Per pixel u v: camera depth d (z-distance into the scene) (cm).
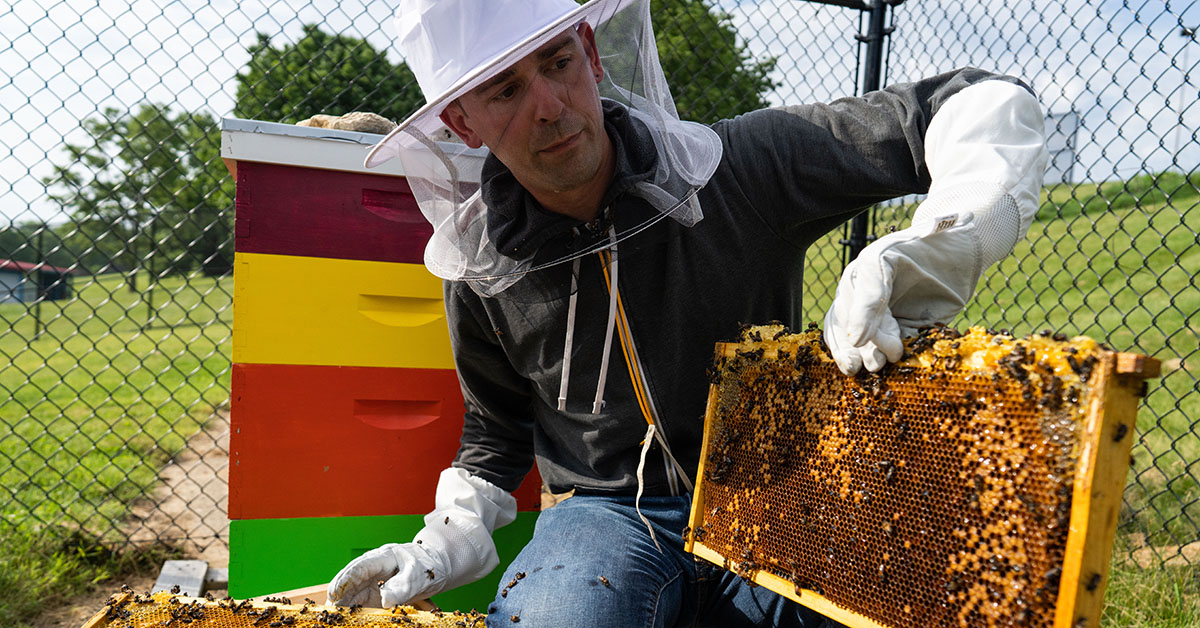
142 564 335
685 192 166
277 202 215
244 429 216
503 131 157
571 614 159
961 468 112
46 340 1292
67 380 886
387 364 225
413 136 172
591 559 172
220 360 1020
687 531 158
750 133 180
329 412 222
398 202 225
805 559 133
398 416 229
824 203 177
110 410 705
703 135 172
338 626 152
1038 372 103
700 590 185
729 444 151
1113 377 98
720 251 180
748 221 179
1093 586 98
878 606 122
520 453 221
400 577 177
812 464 132
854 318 118
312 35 383
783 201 178
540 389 203
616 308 181
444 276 182
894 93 169
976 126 143
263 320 216
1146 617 261
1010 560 106
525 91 154
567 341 187
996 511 108
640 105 170
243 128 208
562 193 168
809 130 174
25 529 337
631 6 164
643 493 193
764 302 189
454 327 204
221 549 351
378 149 170
